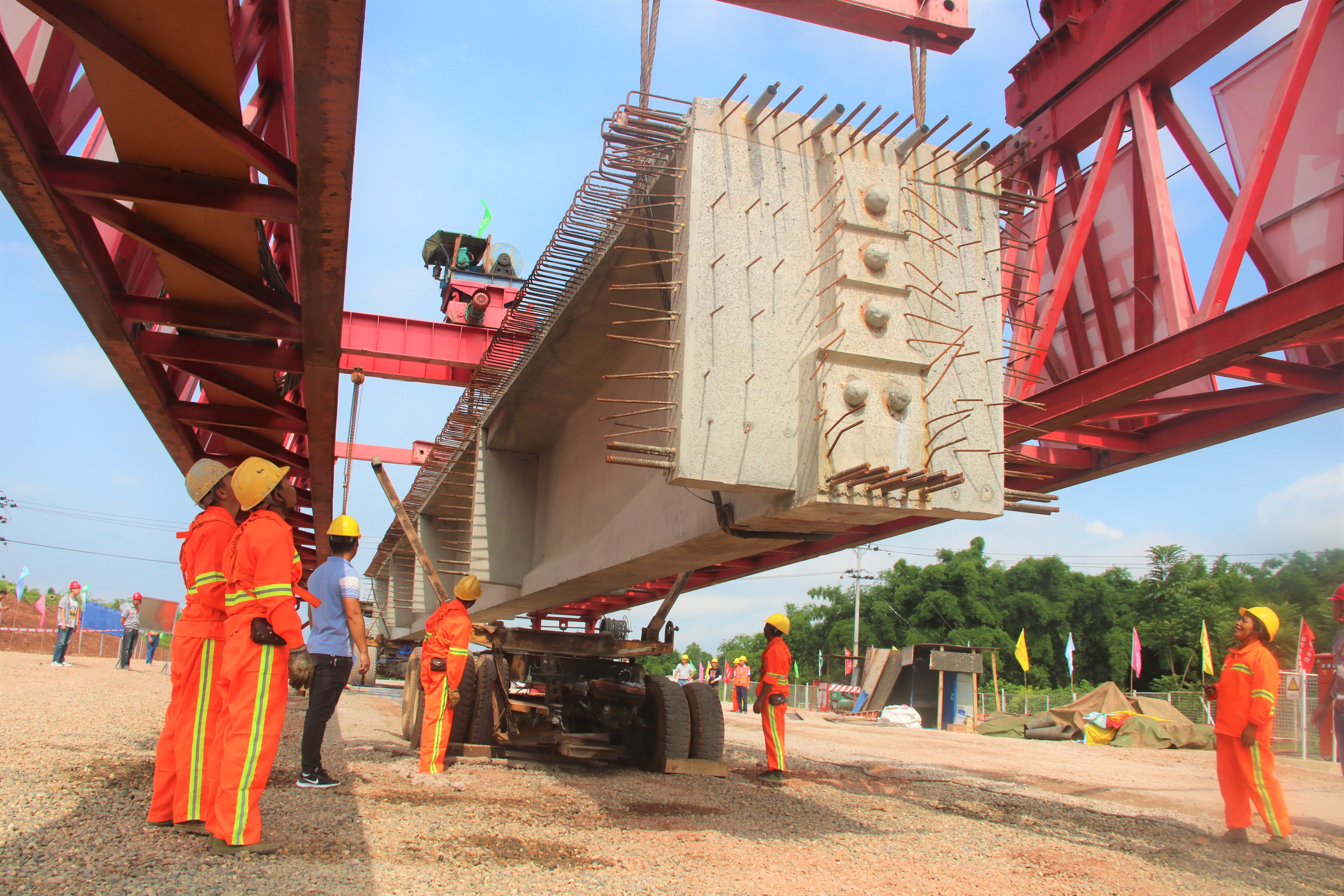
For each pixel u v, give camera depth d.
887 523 10.32
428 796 6.97
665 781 8.83
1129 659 51.66
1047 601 56.81
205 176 6.56
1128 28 12.30
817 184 7.12
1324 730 9.78
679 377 6.61
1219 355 9.84
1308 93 10.76
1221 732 7.29
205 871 4.04
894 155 7.18
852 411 6.56
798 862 5.39
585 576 11.27
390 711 17.02
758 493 6.76
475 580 8.70
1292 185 10.88
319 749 6.95
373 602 29.66
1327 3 9.65
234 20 7.25
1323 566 15.12
